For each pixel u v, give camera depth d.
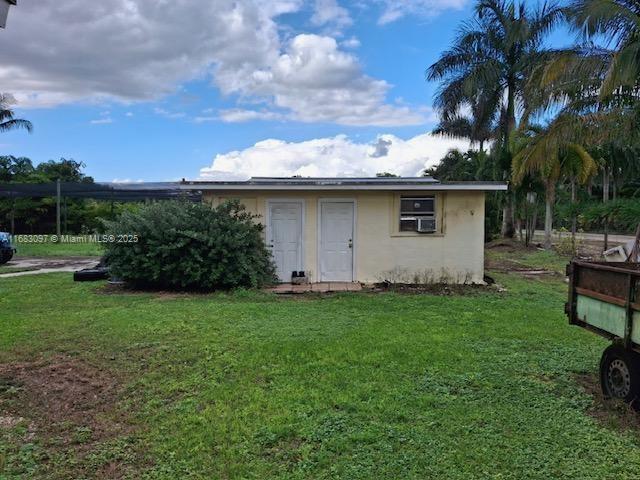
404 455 3.47
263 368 5.34
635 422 4.01
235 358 5.69
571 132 11.16
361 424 3.96
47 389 4.85
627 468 3.33
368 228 11.88
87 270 12.66
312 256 11.93
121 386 4.90
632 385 4.23
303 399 4.45
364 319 7.88
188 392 4.71
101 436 3.84
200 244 10.80
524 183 21.25
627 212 16.12
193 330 7.04
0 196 28.80
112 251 10.97
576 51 11.38
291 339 6.55
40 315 8.11
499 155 21.48
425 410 4.23
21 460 3.46
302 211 11.88
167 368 5.39
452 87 23.42
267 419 4.04
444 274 11.85
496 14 22.56
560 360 5.65
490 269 15.15
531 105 12.41
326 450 3.56
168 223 10.89
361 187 11.45
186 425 3.98
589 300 4.79
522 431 3.86
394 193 11.81
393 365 5.42
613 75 9.43
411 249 11.88
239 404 4.37
